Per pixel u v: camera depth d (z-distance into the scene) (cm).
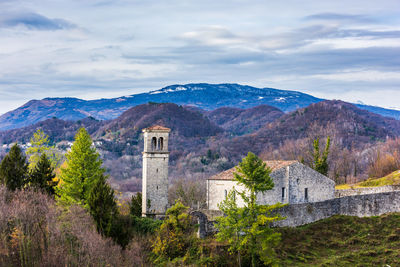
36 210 7262
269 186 7138
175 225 7388
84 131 8438
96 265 6331
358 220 8275
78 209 7331
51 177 8894
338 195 10325
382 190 10081
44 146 11325
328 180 9344
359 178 16050
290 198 8631
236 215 6938
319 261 6900
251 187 7094
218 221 7012
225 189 8562
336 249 7350
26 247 6588
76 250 6656
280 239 7025
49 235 6875
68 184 8212
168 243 7112
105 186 7269
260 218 6800
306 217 8294
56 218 7194
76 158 8294
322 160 11906
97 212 7088
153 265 6875
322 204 8512
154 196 8956
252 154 7188
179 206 7844
